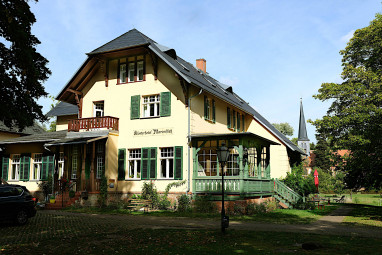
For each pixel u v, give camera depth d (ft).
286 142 98.17
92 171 67.10
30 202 45.50
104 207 65.26
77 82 75.31
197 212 57.88
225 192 58.44
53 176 77.41
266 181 69.21
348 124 86.63
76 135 71.46
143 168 66.54
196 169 61.82
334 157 96.63
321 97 92.22
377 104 86.12
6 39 51.01
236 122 91.66
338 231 38.34
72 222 46.60
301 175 90.07
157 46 74.84
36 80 54.34
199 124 67.82
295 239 33.32
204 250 28.86
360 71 87.86
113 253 28.09
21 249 29.48
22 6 52.21
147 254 27.73
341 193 151.94
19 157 85.76
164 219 49.73
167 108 65.82
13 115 52.13
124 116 70.44
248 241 32.60
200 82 69.56
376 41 87.15
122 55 71.72
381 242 31.42
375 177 67.77
